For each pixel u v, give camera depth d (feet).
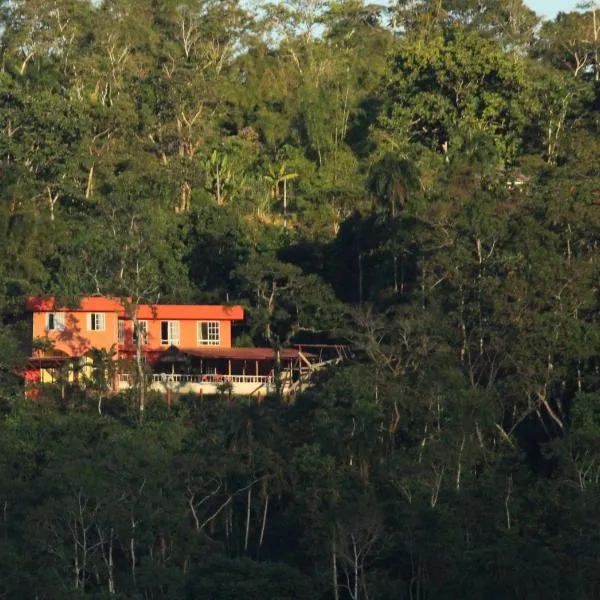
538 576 557.74
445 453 623.77
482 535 594.65
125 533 599.98
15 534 616.39
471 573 569.23
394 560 607.78
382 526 594.65
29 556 594.65
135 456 621.31
